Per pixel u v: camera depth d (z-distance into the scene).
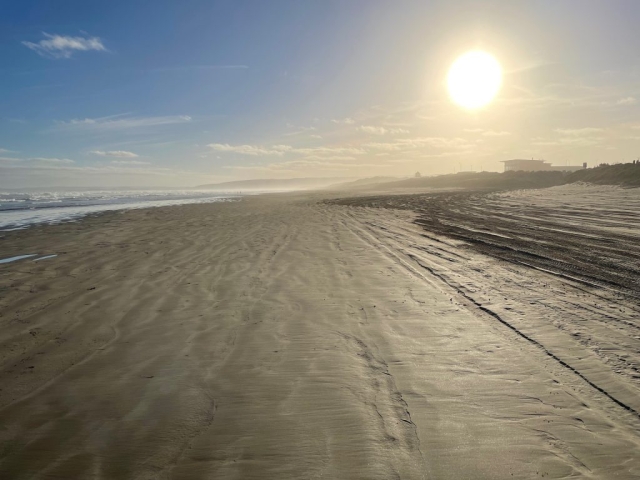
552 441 2.65
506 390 3.30
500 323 4.85
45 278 7.45
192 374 3.73
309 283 6.91
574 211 18.95
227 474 2.41
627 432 2.73
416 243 11.06
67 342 4.53
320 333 4.66
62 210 25.50
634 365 3.69
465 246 10.45
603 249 9.55
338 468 2.43
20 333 4.81
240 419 2.98
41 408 3.20
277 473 2.41
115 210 25.30
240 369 3.80
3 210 25.66
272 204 31.81
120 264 8.64
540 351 4.04
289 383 3.51
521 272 7.47
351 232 13.47
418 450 2.58
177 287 6.76
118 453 2.64
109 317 5.33
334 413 3.02
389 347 4.22
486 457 2.50
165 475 2.42
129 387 3.51
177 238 12.48
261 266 8.27
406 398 3.21
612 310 5.23
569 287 6.38
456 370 3.68
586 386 3.34
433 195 41.75
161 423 2.96
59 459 2.59
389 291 6.35
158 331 4.82
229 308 5.63
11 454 2.65
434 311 5.35
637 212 17.58
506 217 17.61
